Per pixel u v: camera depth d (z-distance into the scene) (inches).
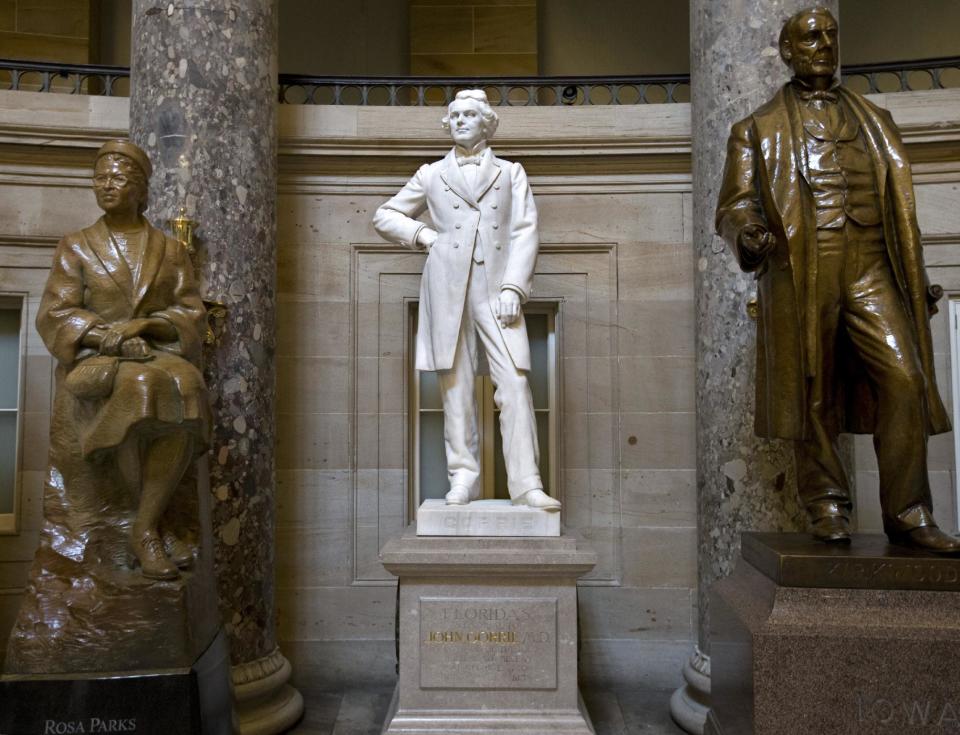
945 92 229.6
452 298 181.9
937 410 129.3
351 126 241.1
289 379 241.0
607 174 244.5
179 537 143.6
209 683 137.5
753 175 136.0
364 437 241.8
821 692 113.6
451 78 252.1
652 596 235.0
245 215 191.2
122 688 127.2
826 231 129.9
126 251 145.3
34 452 236.7
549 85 252.7
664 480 237.8
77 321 138.6
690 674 195.2
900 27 337.4
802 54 136.4
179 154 186.5
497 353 181.3
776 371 131.3
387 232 189.0
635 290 242.1
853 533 141.3
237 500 184.7
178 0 190.9
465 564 165.9
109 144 146.0
